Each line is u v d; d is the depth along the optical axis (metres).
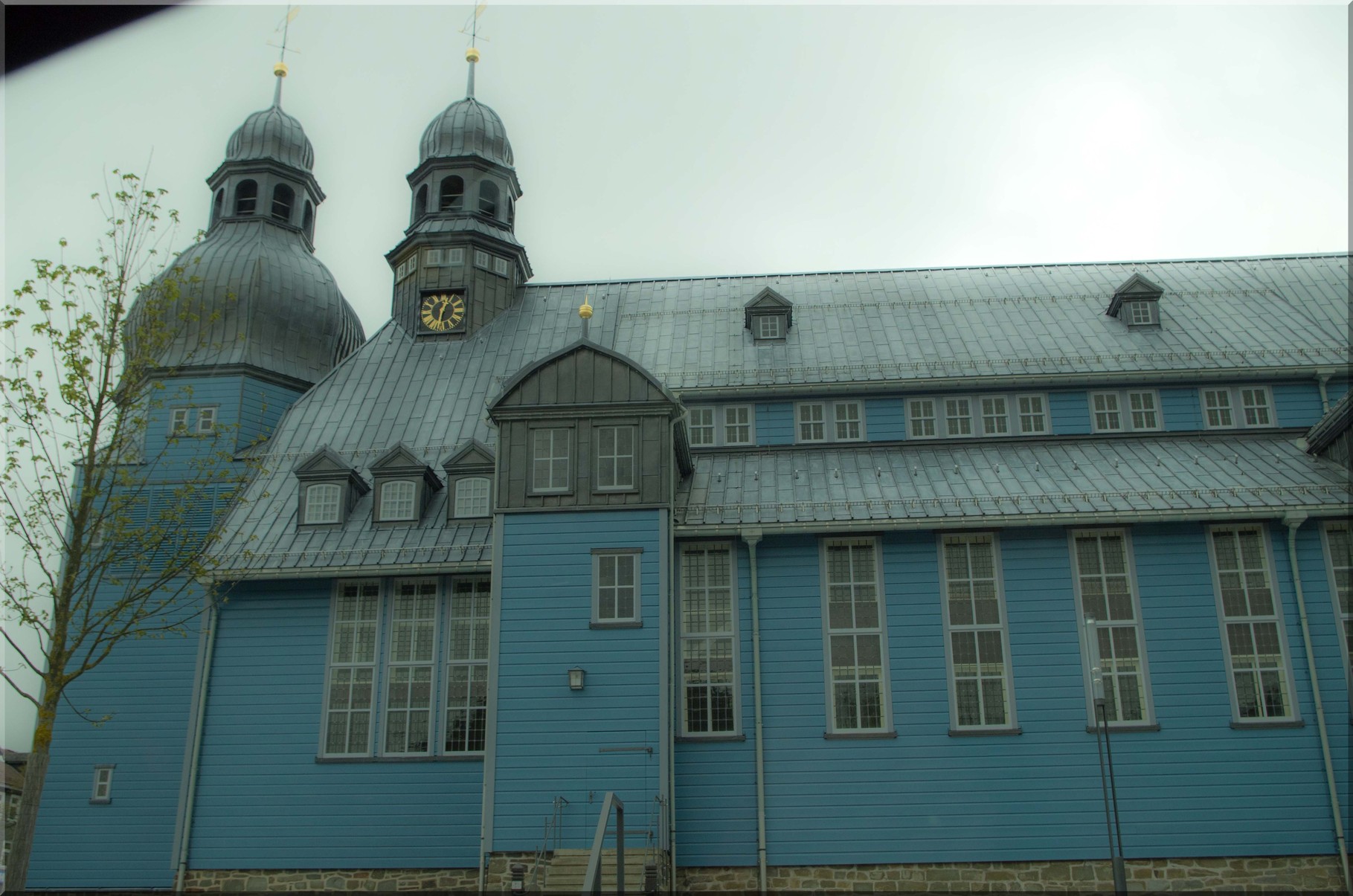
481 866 22.97
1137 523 25.61
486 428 30.22
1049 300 33.62
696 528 25.52
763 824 24.23
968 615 25.50
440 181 36.75
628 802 23.17
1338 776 24.19
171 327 31.08
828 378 30.31
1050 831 24.08
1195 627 25.22
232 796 25.84
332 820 25.56
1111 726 24.66
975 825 24.17
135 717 27.11
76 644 21.52
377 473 27.94
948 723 24.81
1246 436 29.06
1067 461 27.98
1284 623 25.12
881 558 25.95
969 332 32.06
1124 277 34.94
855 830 24.23
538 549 24.78
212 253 33.25
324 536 27.36
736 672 25.28
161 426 30.59
